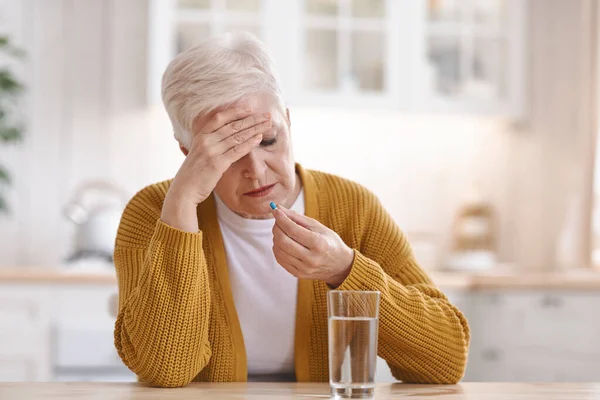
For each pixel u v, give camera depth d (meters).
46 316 3.23
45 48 3.90
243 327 1.54
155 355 1.32
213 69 1.40
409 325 1.38
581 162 4.07
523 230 4.21
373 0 3.85
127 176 3.93
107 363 3.26
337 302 1.12
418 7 3.87
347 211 1.62
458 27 3.91
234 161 1.36
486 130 4.19
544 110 4.22
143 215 1.56
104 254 3.56
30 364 3.21
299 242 1.28
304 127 4.07
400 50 3.86
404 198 4.13
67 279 3.24
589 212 3.98
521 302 3.26
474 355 3.51
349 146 4.10
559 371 3.07
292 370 1.59
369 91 3.84
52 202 3.89
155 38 3.71
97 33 3.93
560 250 3.99
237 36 1.44
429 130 4.16
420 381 1.46
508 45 3.94
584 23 4.08
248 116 1.36
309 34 3.81
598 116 4.00
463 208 4.13
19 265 3.86
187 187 1.35
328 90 3.80
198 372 1.42
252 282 1.53
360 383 1.11
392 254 1.60
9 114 3.84
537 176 4.21
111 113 3.94
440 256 4.14
